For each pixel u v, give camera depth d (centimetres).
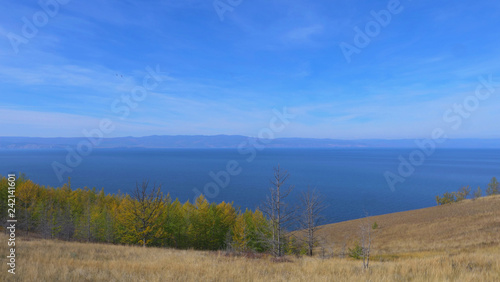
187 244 4228
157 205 2855
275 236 1911
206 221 4200
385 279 831
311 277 913
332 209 9875
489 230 3812
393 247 3622
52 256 1291
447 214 5412
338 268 1100
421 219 5338
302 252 2775
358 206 10406
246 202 11081
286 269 1134
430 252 2967
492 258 1183
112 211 4594
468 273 859
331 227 5697
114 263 1133
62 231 4088
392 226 5084
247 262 1319
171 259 1378
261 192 13638
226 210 4525
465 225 4309
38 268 923
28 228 4212
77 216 4822
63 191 6166
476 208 5562
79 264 1078
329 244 3278
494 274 846
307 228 2609
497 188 8556
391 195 12850
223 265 1160
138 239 3012
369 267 1120
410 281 823
